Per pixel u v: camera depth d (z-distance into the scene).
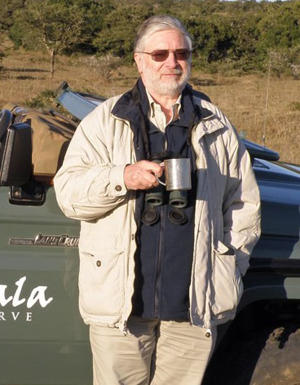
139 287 3.21
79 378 3.51
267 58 45.50
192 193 3.24
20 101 25.31
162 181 3.15
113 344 3.28
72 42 49.66
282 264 3.58
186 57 3.26
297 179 4.27
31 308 3.41
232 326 3.88
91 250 3.21
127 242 3.16
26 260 3.40
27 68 42.19
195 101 3.39
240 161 3.44
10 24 64.19
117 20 52.16
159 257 3.19
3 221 3.37
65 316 3.43
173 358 3.41
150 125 3.27
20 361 3.46
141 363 3.36
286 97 31.06
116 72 41.59
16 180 3.11
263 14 55.41
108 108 3.29
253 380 3.48
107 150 3.23
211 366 3.76
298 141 17.61
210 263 3.27
